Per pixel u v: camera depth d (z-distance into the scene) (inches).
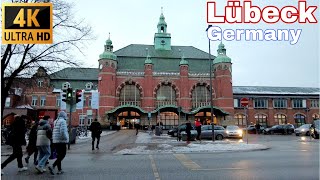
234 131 1184.2
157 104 2618.1
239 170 402.9
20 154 413.7
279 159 519.5
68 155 605.0
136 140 1090.1
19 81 1017.5
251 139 1211.2
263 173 378.3
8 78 936.3
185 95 2620.6
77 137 1242.0
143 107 2573.8
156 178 350.9
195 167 432.5
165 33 3053.6
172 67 2792.8
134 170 410.0
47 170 418.6
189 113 2506.2
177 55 2920.8
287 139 1204.5
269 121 2790.4
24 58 930.1
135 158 550.0
